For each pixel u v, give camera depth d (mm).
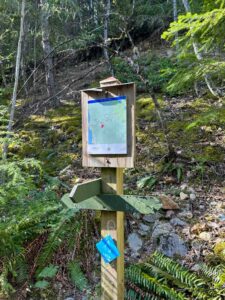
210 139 4746
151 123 5578
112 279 2330
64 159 5070
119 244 2324
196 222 3283
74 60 10180
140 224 3387
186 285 2553
